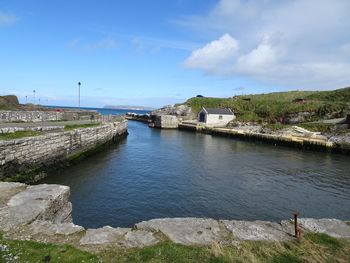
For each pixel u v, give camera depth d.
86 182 21.52
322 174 27.11
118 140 46.72
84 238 7.01
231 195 19.86
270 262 6.22
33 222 7.67
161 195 19.27
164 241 7.00
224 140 54.94
